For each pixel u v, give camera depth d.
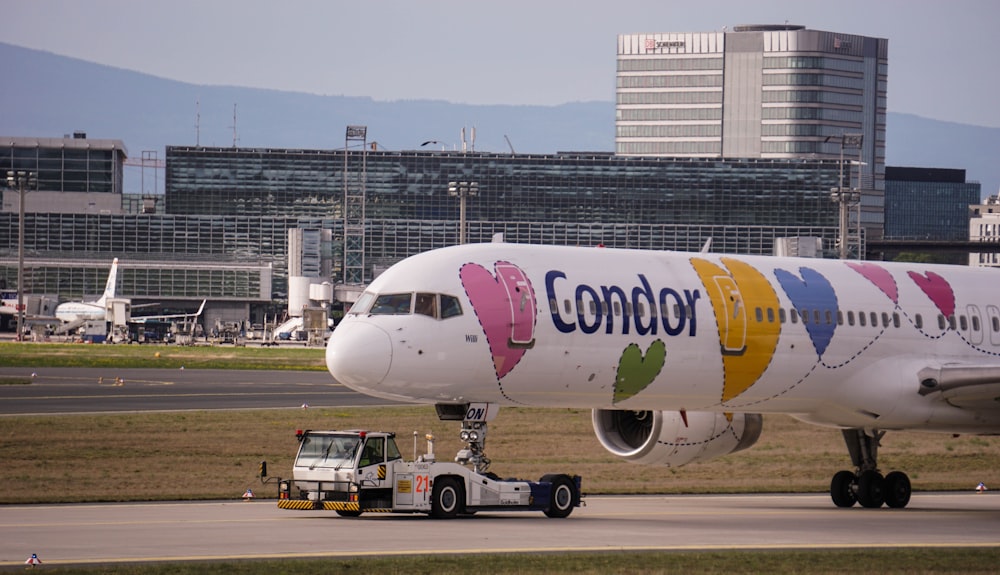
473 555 107.25
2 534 119.75
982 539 130.88
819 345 160.00
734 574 102.75
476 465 144.38
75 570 97.06
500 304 139.75
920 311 170.12
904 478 171.38
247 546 112.19
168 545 112.44
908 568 108.19
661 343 148.12
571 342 142.50
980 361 172.75
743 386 155.50
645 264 153.38
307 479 139.00
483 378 139.50
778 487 193.25
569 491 145.25
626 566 104.06
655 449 159.50
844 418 167.12
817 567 107.25
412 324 137.00
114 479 181.88
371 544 114.12
